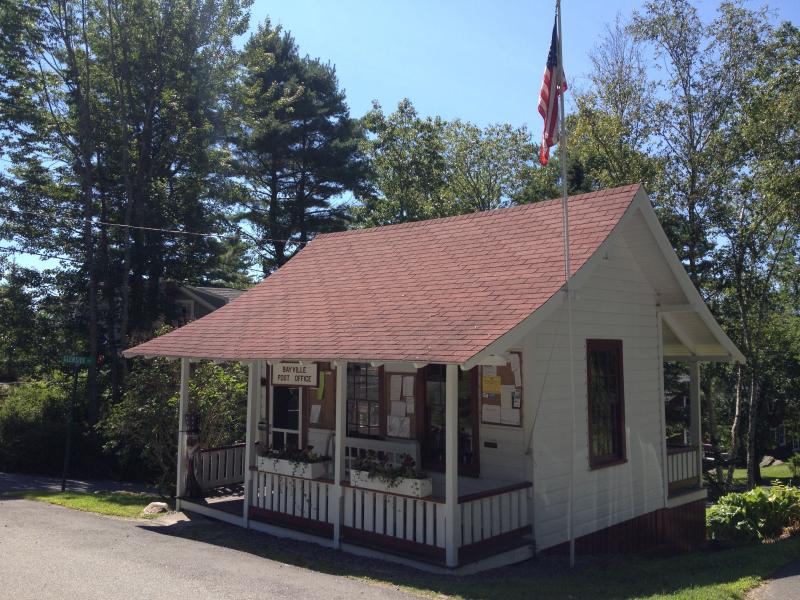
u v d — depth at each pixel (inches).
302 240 1465.3
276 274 539.5
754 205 864.3
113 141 1032.2
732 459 914.1
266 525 414.0
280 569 317.1
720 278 926.4
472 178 1676.9
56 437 840.9
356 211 1530.5
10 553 329.7
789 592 303.4
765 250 892.6
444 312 359.9
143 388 600.7
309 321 422.3
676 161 964.0
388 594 278.2
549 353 384.8
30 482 732.7
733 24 922.1
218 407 593.9
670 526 475.2
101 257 997.8
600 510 413.1
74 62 980.6
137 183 1009.5
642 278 466.6
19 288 983.0
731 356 514.0
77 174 1029.2
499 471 380.5
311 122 1427.2
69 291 1008.9
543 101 363.9
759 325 901.2
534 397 371.6
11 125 977.5
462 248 443.8
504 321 325.4
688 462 514.6
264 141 1366.9
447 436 322.0
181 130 1041.5
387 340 346.6
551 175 1446.9
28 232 979.3
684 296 465.4
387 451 418.9
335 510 369.7
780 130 826.2
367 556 352.8
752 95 872.3
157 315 1027.3
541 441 374.0
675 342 529.0
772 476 1424.7
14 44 954.7
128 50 1013.8
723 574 339.3
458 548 321.7
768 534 514.0
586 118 1002.7
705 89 943.7
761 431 1306.6
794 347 1112.2
